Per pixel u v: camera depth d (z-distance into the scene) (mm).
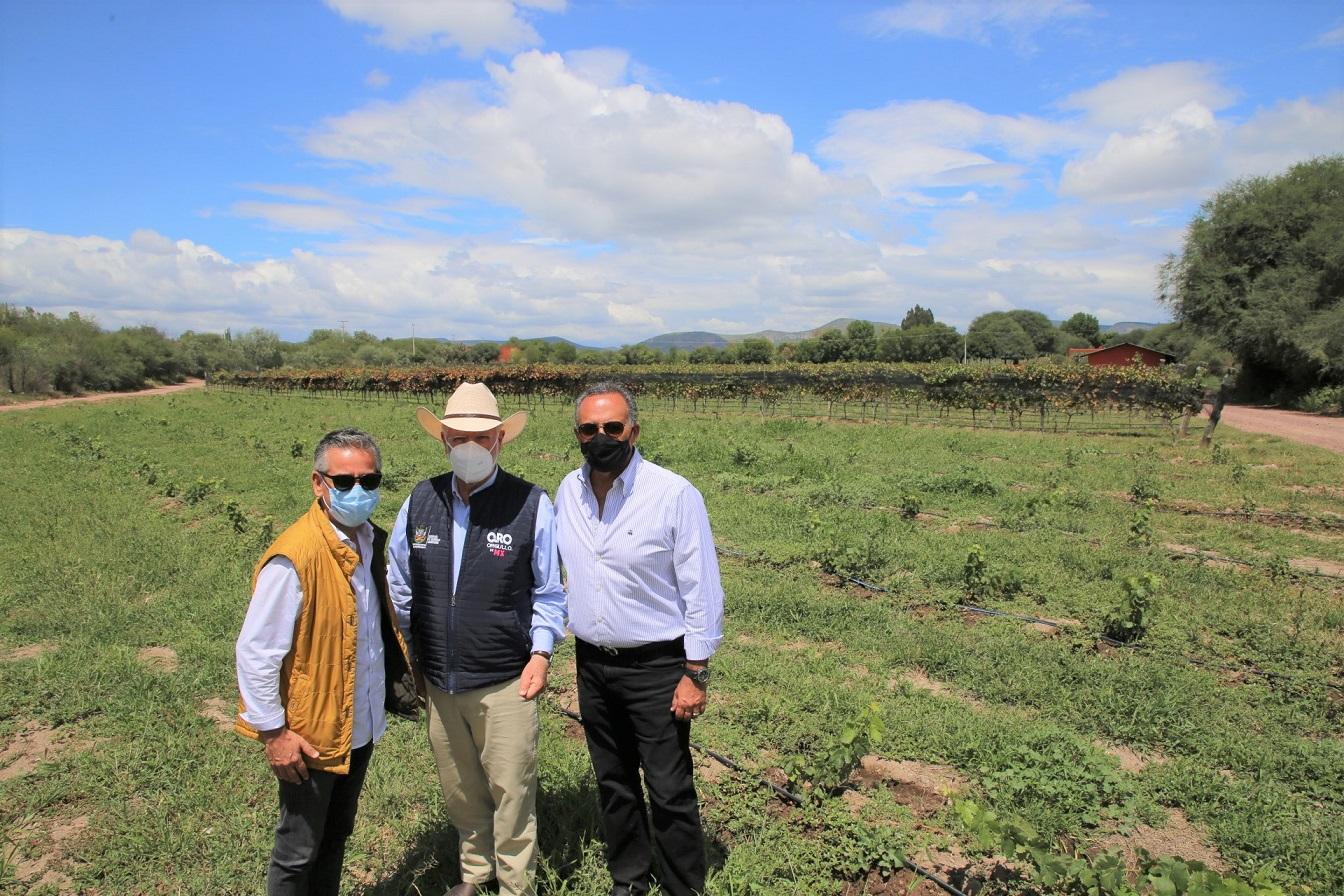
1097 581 7879
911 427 24047
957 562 8227
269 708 2672
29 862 3807
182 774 4492
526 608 3133
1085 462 15945
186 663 6074
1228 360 45031
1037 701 5348
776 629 6754
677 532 2998
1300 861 3658
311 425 25484
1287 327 38562
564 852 3637
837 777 4105
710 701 5363
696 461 15484
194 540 9711
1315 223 41250
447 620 3045
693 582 3010
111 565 8570
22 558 8914
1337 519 10820
